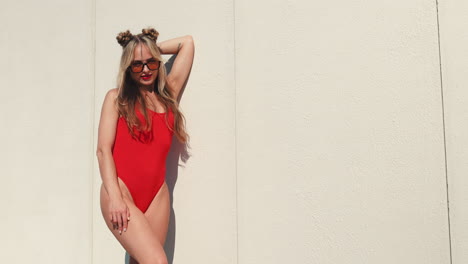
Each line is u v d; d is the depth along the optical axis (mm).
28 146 3951
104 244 3621
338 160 3041
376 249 2916
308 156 3107
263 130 3221
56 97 3889
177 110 3227
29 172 3930
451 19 2867
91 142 3736
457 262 2748
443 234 2785
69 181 3787
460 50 2836
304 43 3176
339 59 3090
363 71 3033
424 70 2900
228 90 3326
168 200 3180
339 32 3104
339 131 3055
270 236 3146
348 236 2980
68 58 3869
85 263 3670
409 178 2885
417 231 2840
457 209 2773
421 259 2818
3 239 3959
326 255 3018
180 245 3367
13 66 4059
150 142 3057
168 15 3539
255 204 3197
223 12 3385
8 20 4109
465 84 2814
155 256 2781
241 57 3312
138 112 3064
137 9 3646
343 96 3062
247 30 3314
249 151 3242
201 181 3344
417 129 2891
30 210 3896
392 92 2961
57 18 3938
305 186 3096
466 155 2783
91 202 3691
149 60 3084
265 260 3146
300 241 3076
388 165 2934
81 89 3805
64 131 3838
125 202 2928
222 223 3268
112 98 3098
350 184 3002
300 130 3139
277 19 3248
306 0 3193
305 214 3080
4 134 4035
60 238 3773
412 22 2947
